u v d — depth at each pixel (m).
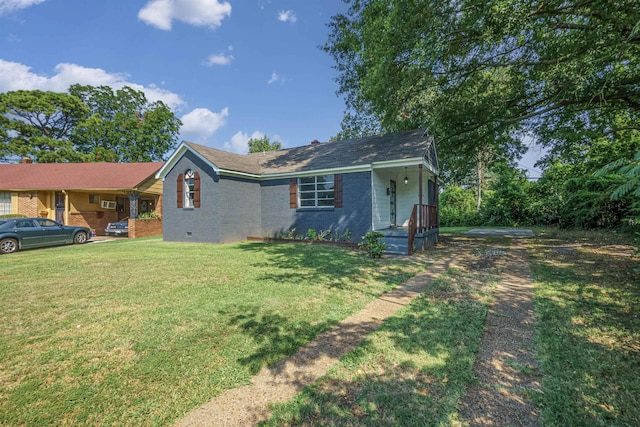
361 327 3.91
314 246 11.59
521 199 20.84
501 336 3.58
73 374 2.88
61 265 8.13
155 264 8.17
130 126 33.97
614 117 12.14
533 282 5.90
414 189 13.84
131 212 17.62
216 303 4.87
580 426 2.12
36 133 30.70
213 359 3.14
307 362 3.08
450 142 13.86
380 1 10.84
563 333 3.58
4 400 2.51
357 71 17.03
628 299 4.61
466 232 16.94
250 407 2.41
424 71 9.99
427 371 2.86
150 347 3.40
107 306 4.78
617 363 2.89
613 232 13.55
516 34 8.81
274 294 5.33
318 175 12.84
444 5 8.62
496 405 2.37
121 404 2.46
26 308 4.70
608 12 7.39
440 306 4.61
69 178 18.88
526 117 10.89
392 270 7.24
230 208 13.24
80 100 32.81
